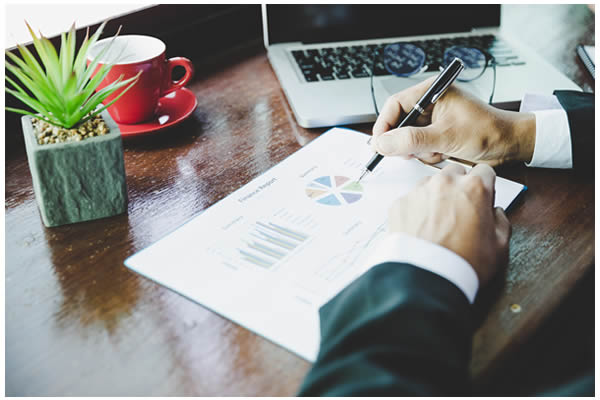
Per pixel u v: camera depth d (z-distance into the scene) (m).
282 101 0.86
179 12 0.96
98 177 0.58
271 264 0.53
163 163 0.71
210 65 0.98
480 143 0.67
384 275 0.45
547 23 1.13
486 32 1.04
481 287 0.49
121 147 0.58
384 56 0.91
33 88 0.55
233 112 0.83
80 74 0.59
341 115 0.77
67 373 0.43
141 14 0.90
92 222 0.60
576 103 0.72
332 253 0.54
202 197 0.64
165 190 0.65
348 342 0.40
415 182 0.65
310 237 0.56
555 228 0.58
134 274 0.52
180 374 0.42
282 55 0.96
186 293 0.50
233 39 1.06
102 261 0.54
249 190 0.64
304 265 0.52
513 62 0.92
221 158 0.71
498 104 0.79
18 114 0.77
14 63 0.75
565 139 0.67
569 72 0.93
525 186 0.65
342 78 0.88
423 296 0.42
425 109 0.71
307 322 0.46
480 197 0.54
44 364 0.43
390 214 0.54
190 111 0.79
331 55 0.96
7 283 0.52
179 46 0.97
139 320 0.47
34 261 0.54
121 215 0.61
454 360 0.39
